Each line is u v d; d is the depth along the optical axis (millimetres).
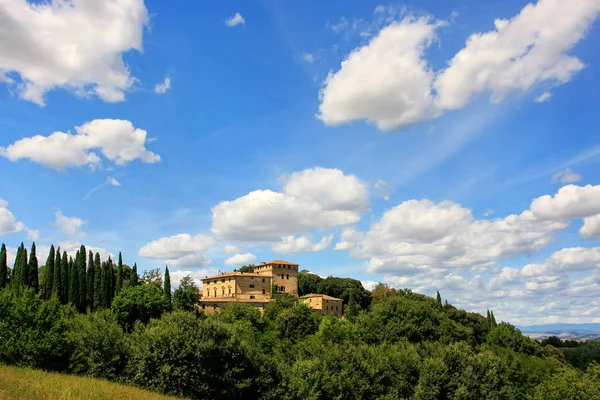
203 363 58000
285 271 199375
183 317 63750
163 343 57250
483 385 78188
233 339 62094
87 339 57562
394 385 75312
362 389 69938
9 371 45438
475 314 177750
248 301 169500
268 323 126938
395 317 110812
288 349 99125
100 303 129500
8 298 55625
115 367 57562
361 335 111500
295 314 127938
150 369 56156
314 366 69562
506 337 125438
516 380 94875
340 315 185375
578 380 81000
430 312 114250
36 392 36156
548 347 150375
